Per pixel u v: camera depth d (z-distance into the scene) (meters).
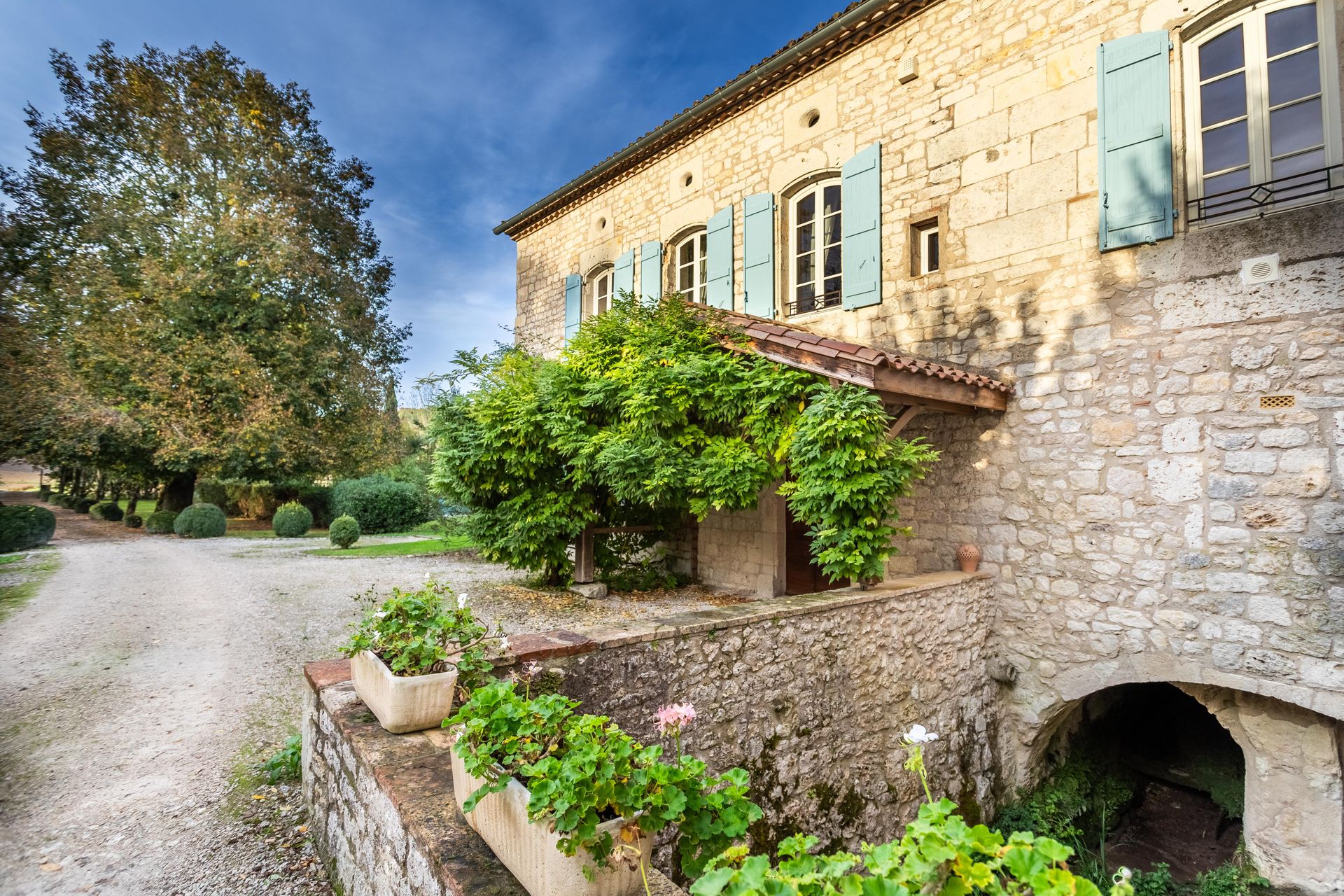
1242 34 4.84
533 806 1.51
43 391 14.20
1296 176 4.41
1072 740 6.51
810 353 5.38
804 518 5.39
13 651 6.28
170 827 3.30
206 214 17.91
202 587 9.44
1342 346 4.22
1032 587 5.68
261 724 4.62
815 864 1.12
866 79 7.16
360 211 21.28
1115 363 5.23
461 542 14.37
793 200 8.09
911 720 5.16
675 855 3.69
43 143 16.12
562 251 11.56
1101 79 5.34
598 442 6.54
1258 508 4.51
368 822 2.40
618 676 3.71
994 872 1.11
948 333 6.35
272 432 17.38
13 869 2.91
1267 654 4.44
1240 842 4.86
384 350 21.44
